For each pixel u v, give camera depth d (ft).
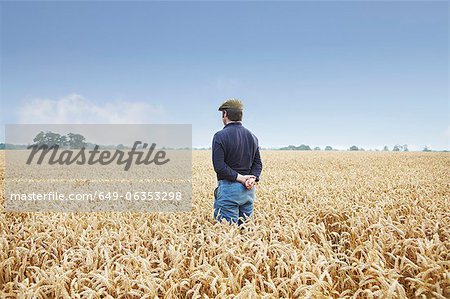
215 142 17.46
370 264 9.99
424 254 10.84
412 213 19.42
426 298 9.26
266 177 44.93
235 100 17.94
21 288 9.59
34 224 17.74
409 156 106.32
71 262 11.63
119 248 13.10
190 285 10.80
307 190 29.19
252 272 10.80
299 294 9.68
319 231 14.74
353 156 106.11
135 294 9.46
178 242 13.99
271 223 15.79
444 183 36.09
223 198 17.46
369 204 22.95
